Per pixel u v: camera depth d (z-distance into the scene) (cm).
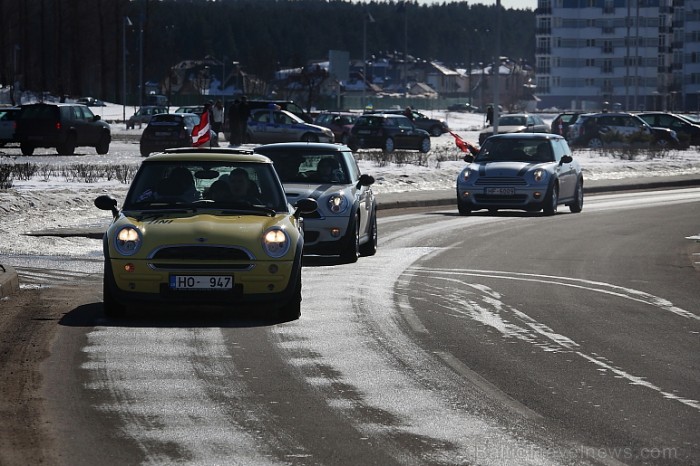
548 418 2056
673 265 4678
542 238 5712
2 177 7606
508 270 4409
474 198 7038
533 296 3706
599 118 15838
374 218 5000
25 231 5238
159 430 1942
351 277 4134
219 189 3341
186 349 2688
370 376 2412
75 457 1772
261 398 2192
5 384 2280
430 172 10212
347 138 15400
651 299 3684
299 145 4872
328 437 1906
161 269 3036
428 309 3381
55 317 3120
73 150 12612
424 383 2350
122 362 2520
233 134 13488
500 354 2686
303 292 3728
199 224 3114
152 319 3130
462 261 4688
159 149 12431
